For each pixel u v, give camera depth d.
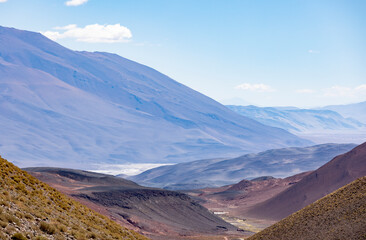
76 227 29.16
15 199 27.45
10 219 22.28
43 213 27.62
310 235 35.88
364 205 34.75
